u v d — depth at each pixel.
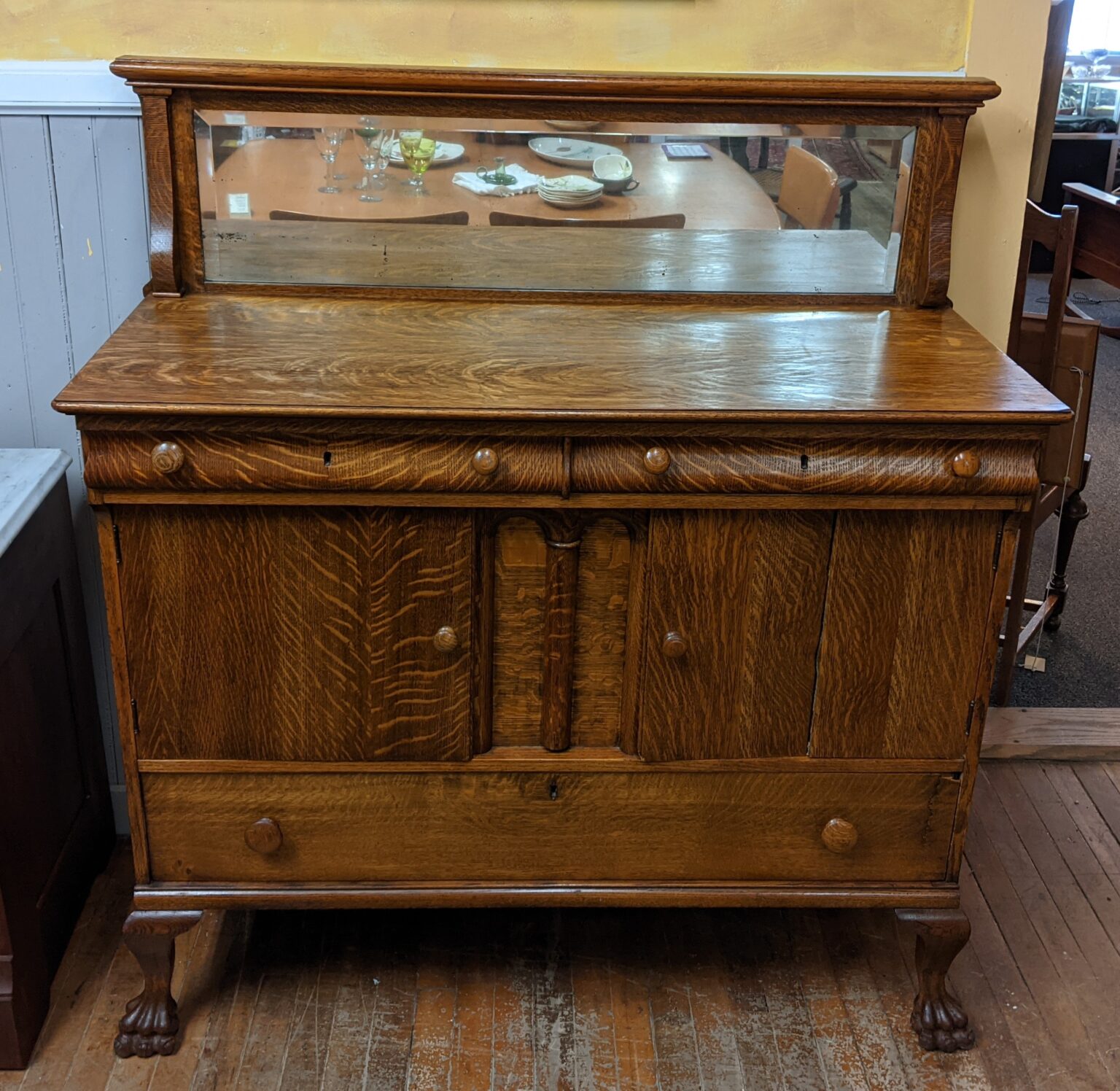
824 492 1.55
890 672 1.67
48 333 2.03
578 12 1.89
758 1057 1.85
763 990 1.98
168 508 1.55
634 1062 1.83
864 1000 1.97
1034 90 1.97
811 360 1.69
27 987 1.81
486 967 2.01
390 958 2.02
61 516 2.00
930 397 1.56
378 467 1.52
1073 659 3.07
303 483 1.52
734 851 1.78
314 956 2.02
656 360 1.68
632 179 1.88
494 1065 1.82
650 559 1.60
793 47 1.93
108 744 2.27
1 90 1.86
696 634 1.64
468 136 1.84
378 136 1.83
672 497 1.56
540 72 1.80
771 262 1.94
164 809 1.72
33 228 1.95
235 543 1.57
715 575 1.61
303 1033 1.87
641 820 1.76
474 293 1.92
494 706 1.70
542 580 1.63
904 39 1.94
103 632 2.19
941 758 1.73
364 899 1.77
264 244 1.88
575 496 1.55
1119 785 2.52
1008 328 2.15
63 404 1.45
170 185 1.82
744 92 1.81
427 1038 1.86
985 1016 1.94
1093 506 3.92
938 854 1.79
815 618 1.64
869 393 1.57
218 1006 1.92
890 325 1.87
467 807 1.74
